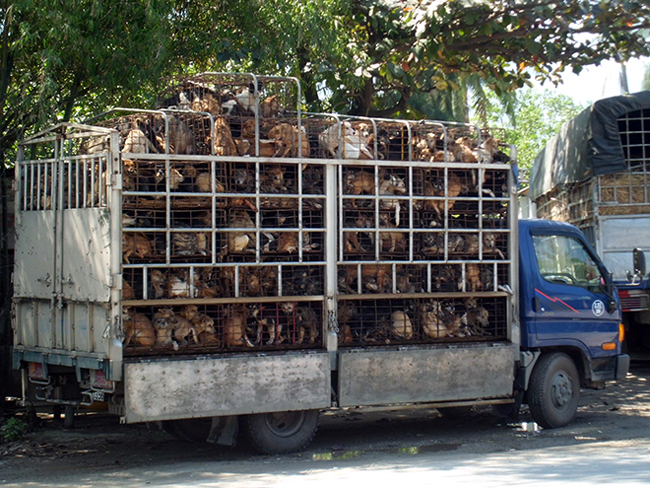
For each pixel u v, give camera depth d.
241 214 7.19
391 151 7.89
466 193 8.12
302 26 10.91
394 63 12.44
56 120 9.24
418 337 7.96
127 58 9.59
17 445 8.01
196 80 7.96
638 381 12.11
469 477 5.82
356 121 8.07
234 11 10.87
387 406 7.75
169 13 10.23
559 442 7.77
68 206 7.07
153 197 6.82
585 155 12.27
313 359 7.27
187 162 6.96
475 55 12.94
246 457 7.29
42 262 7.42
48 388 7.43
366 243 7.70
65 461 7.28
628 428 8.49
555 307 8.54
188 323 6.97
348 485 5.65
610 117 12.05
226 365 6.91
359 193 7.62
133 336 6.77
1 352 9.30
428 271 7.87
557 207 14.98
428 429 8.80
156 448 7.91
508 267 8.28
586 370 8.80
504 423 9.09
